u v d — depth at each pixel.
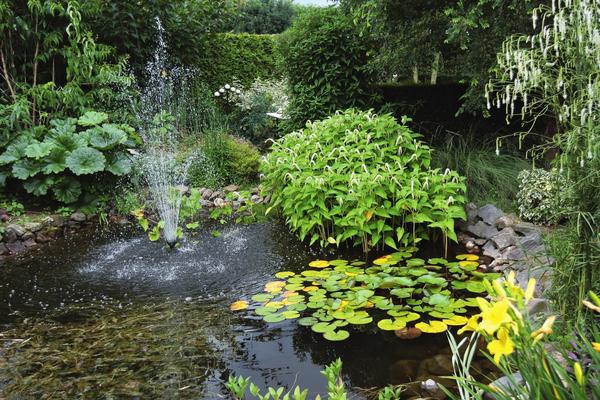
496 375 2.11
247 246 4.15
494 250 3.75
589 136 1.79
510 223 3.89
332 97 6.31
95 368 2.28
